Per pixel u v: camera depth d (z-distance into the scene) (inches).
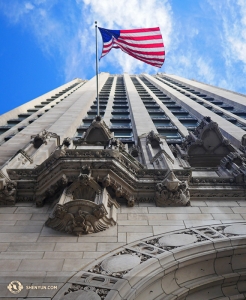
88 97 1294.3
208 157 597.9
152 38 837.2
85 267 259.8
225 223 328.5
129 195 372.8
